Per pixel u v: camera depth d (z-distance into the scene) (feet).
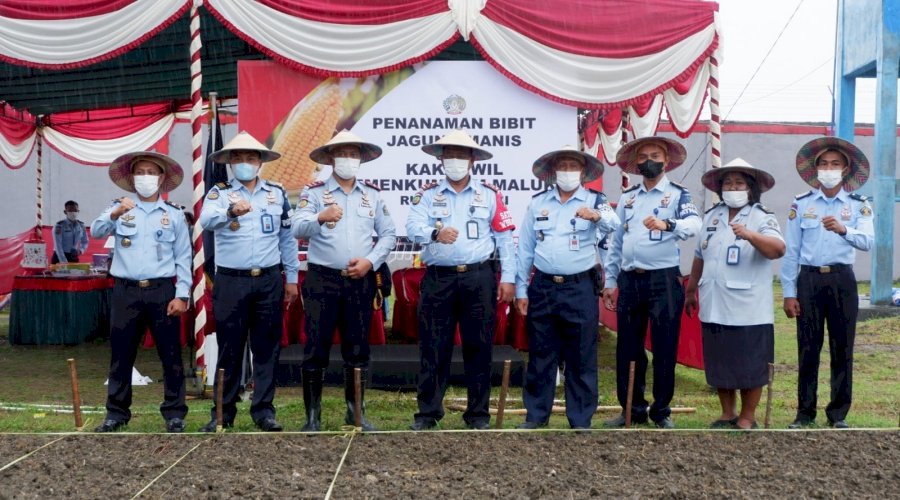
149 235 17.11
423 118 23.09
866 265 62.64
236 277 16.85
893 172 43.11
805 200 18.11
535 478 13.75
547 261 17.39
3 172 58.70
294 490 13.04
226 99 44.32
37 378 25.73
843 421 17.88
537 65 22.59
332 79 23.03
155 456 15.12
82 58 22.41
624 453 15.37
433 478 13.75
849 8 45.62
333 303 16.89
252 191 17.20
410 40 22.27
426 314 17.24
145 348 32.99
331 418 18.78
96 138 45.91
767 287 17.40
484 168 23.20
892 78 42.70
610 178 58.23
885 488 13.33
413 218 17.19
